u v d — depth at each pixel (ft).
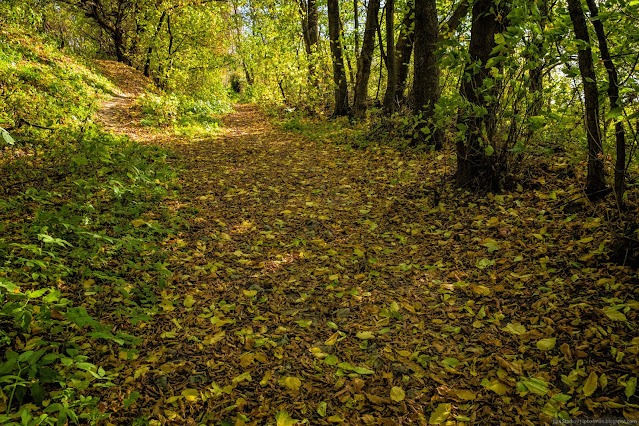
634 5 10.21
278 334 9.69
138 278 11.69
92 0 68.54
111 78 61.11
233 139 37.22
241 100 93.66
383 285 11.69
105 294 10.67
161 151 27.55
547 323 9.07
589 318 8.93
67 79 40.75
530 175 16.72
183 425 7.04
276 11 58.23
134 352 8.32
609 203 12.59
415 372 8.25
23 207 14.60
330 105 58.03
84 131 27.04
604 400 6.93
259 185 21.74
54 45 51.26
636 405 6.60
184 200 18.90
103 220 14.32
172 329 9.83
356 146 30.32
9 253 10.90
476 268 11.99
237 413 7.32
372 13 40.09
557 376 7.70
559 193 14.73
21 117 25.07
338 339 9.44
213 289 11.69
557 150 18.20
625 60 12.30
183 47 64.39
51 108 28.73
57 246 11.93
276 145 33.86
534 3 11.53
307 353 9.05
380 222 16.21
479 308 10.17
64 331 8.87
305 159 27.94
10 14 43.06
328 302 11.02
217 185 21.63
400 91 36.73
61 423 5.97
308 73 51.65
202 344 9.32
